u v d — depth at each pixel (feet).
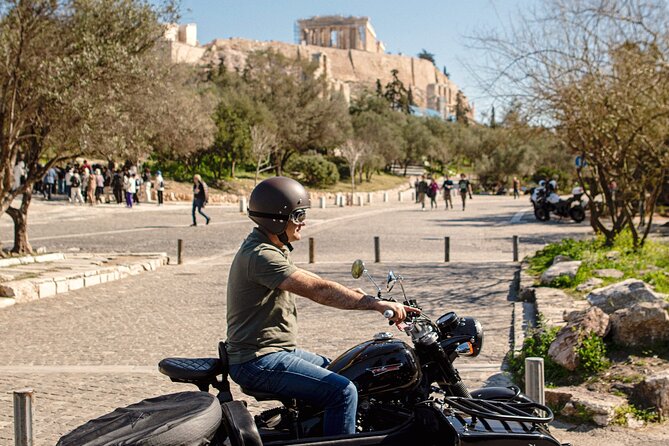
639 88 46.26
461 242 74.33
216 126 169.99
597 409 19.80
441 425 12.44
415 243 74.23
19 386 24.34
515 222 102.17
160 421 10.76
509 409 13.03
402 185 252.01
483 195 223.71
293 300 13.07
